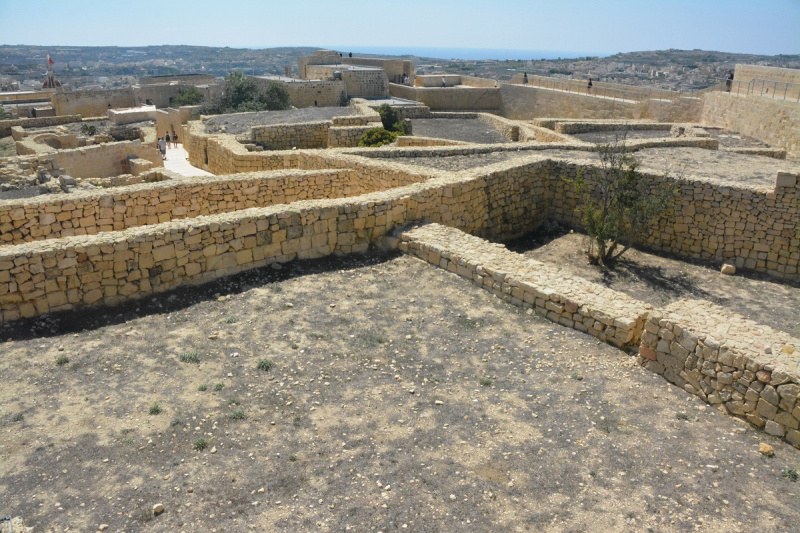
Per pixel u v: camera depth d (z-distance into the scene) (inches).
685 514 260.7
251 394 346.6
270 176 720.3
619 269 666.2
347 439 309.9
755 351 329.7
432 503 266.4
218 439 305.7
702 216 681.0
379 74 2226.9
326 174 762.2
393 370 378.9
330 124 1305.4
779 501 269.4
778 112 1103.6
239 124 1343.5
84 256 428.1
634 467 291.7
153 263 458.9
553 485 279.0
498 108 2155.5
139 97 2610.7
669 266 677.9
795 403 305.1
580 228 783.1
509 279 475.5
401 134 1273.4
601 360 395.2
